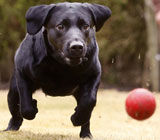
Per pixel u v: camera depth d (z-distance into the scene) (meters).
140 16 31.64
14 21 27.42
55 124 12.15
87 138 9.24
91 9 8.06
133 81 32.31
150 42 27.67
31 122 12.26
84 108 8.45
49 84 8.55
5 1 26.69
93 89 8.53
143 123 13.13
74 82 8.53
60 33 7.78
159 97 19.80
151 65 27.38
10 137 8.97
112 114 14.83
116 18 30.72
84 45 7.62
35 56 8.40
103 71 32.56
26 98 8.70
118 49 31.56
